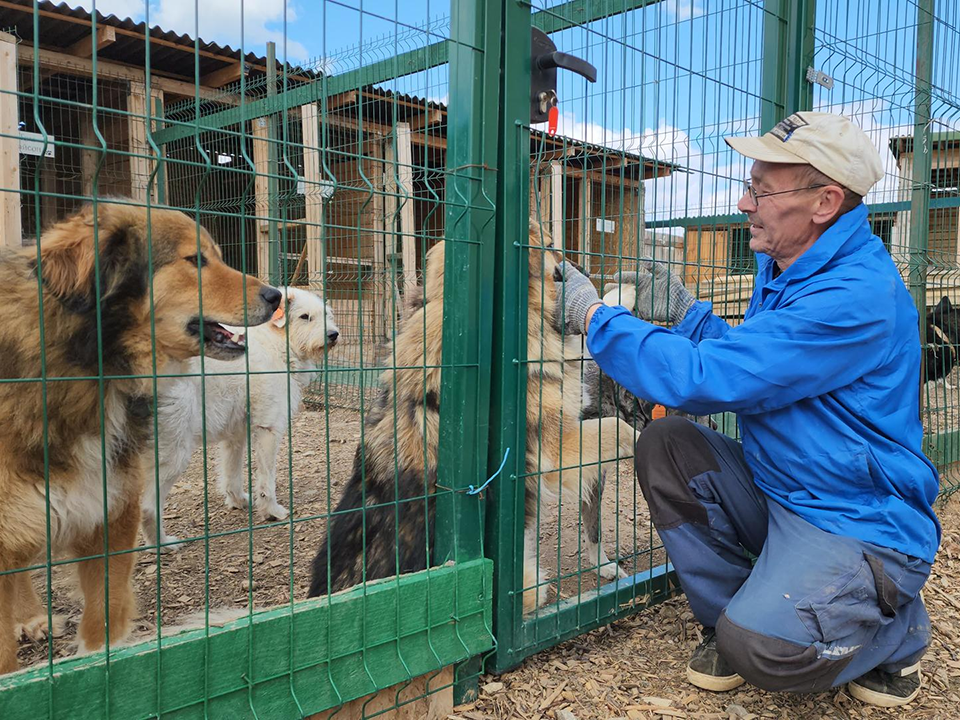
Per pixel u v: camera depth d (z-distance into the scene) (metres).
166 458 3.85
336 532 2.79
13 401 1.92
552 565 3.53
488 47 2.05
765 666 1.98
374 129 4.38
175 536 4.04
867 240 2.20
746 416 2.27
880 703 2.26
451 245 2.10
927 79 4.36
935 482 2.21
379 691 1.96
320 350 4.96
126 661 1.52
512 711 2.17
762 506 2.39
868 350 2.06
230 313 2.37
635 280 2.80
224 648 1.66
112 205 2.14
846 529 2.08
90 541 2.28
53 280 1.95
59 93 7.72
